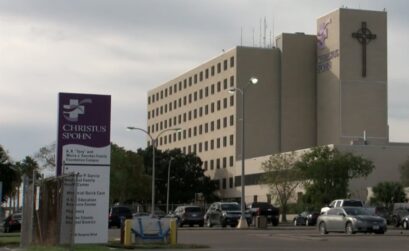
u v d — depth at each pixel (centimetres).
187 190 11525
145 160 11456
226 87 11469
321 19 11131
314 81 11338
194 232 4031
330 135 10694
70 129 2561
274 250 2352
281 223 6762
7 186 6266
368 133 10538
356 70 10562
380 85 10625
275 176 7494
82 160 2564
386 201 7044
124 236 2625
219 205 5366
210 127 12144
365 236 3362
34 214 2497
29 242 2502
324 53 11000
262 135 11019
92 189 2566
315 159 7188
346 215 3653
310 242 2884
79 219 2538
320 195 6894
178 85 13850
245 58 11081
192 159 11744
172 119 14075
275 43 11569
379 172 8481
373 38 10662
